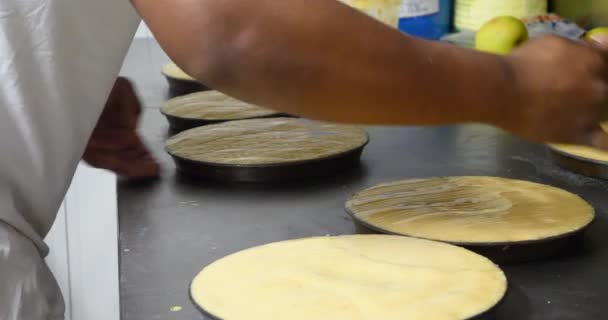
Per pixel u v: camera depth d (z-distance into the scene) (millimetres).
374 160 1166
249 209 958
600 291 718
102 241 1912
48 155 724
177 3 428
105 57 726
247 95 440
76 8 696
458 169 1110
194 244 849
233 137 1209
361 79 432
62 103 709
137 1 449
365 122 452
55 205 758
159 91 1644
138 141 1243
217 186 1054
